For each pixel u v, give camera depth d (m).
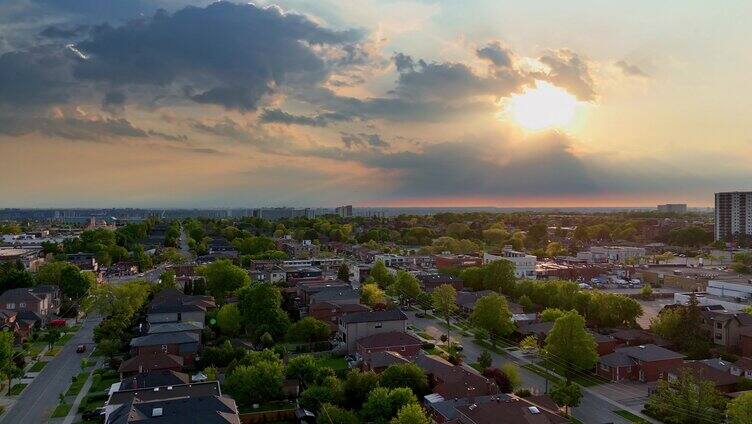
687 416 79.44
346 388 85.31
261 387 85.12
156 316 125.81
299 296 160.50
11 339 100.81
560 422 71.62
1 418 82.19
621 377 100.94
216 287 164.12
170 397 76.88
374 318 118.94
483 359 101.81
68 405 86.94
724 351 117.06
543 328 122.56
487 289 172.25
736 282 178.38
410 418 68.25
